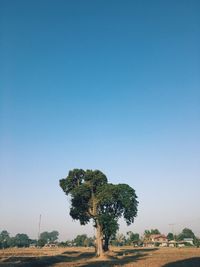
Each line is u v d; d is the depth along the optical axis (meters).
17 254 94.06
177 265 48.75
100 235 80.19
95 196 82.12
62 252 108.31
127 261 60.88
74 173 82.81
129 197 82.56
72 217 84.56
